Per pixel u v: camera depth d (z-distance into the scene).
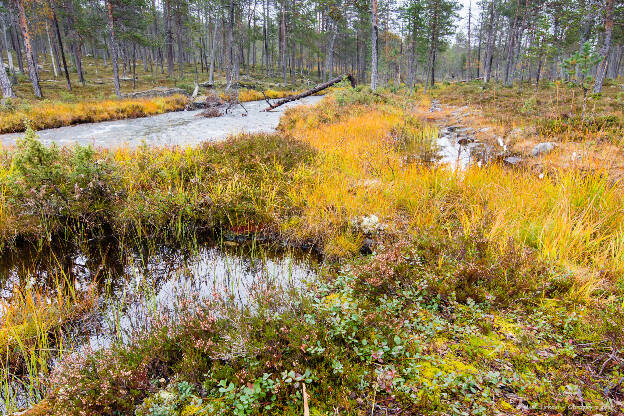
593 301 3.42
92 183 6.42
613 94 22.31
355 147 9.87
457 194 6.60
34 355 3.13
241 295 4.31
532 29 42.41
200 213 6.52
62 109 18.83
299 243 5.79
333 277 4.52
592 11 25.67
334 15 35.06
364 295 3.78
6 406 2.74
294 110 18.56
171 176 7.32
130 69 56.16
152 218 6.30
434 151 11.07
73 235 6.06
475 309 3.46
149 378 2.90
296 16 52.44
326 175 7.49
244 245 5.87
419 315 3.40
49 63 55.03
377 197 6.47
